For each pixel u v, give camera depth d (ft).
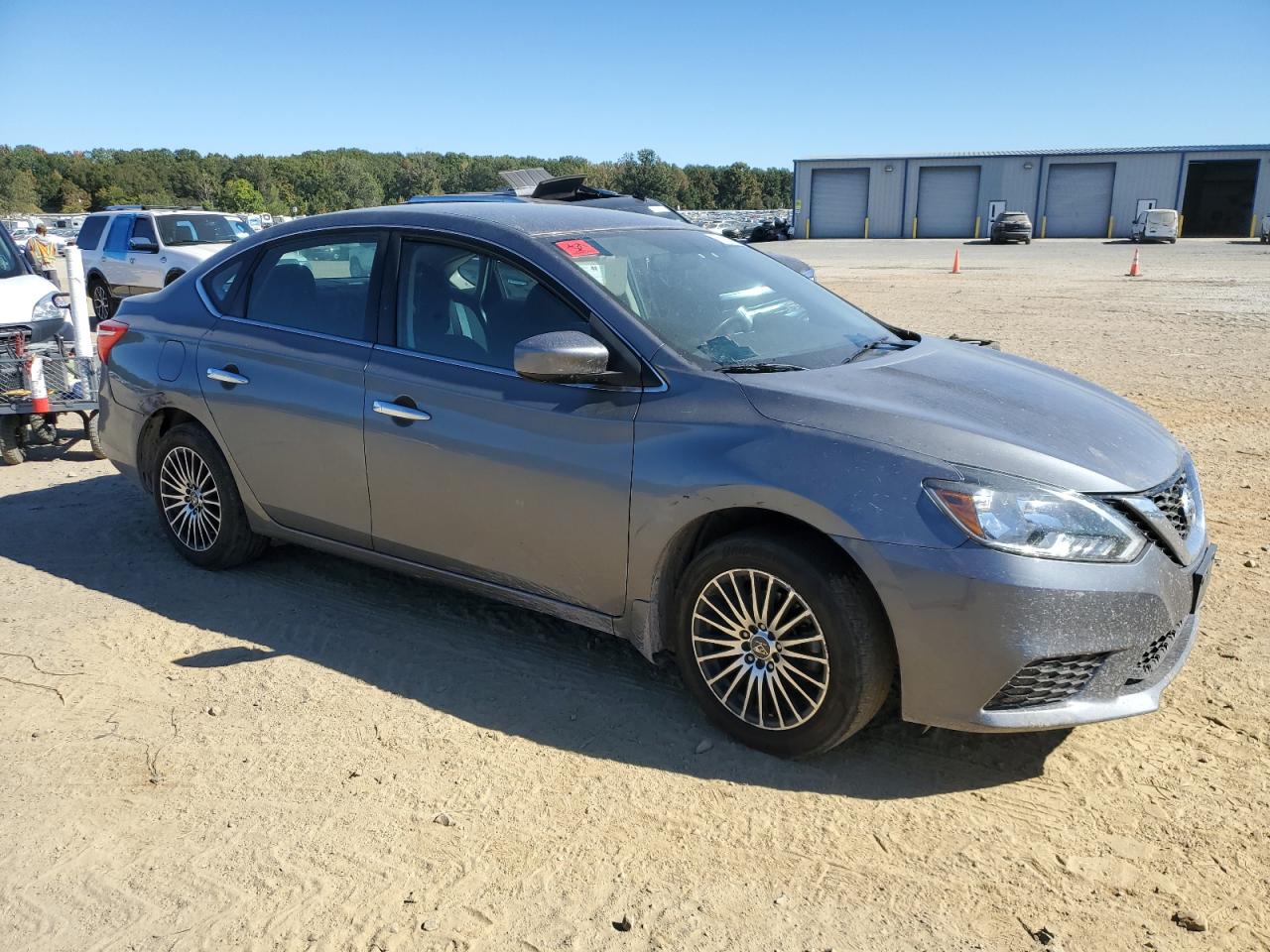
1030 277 75.00
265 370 14.52
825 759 10.92
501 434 12.06
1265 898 8.70
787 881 9.05
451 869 9.25
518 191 39.99
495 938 8.39
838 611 9.98
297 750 11.21
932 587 9.52
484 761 10.96
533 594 12.54
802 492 10.02
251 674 12.92
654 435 11.03
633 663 13.15
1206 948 8.16
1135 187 166.30
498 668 13.04
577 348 11.00
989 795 10.23
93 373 23.53
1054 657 9.53
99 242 55.01
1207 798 10.07
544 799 10.28
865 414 10.40
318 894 8.93
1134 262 74.69
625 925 8.48
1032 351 36.96
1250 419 25.55
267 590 15.55
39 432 25.05
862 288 67.67
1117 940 8.27
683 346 11.64
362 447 13.39
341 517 14.07
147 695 12.42
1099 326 44.06
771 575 10.38
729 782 10.52
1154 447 10.96
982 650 9.50
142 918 8.67
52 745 11.33
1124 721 11.53
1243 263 88.12
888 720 11.69
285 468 14.46
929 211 178.09
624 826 9.84
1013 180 171.83
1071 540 9.51
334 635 14.02
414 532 13.28
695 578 11.03
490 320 12.63
